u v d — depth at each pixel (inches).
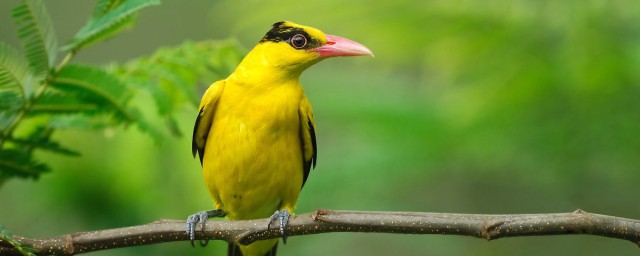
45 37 319.9
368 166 498.9
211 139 409.4
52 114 340.5
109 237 307.3
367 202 526.9
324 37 410.6
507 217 279.0
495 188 580.1
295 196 421.4
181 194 458.9
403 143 501.0
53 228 456.8
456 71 502.9
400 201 560.4
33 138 348.5
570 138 497.0
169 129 393.1
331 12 492.7
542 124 498.6
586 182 529.3
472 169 518.6
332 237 614.5
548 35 488.7
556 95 494.6
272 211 424.5
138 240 310.3
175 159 456.4
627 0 479.8
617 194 530.6
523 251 619.2
